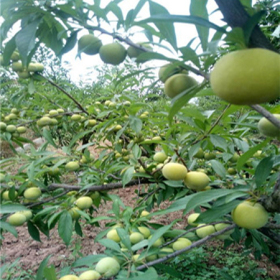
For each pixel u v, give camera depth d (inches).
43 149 91.0
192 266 115.4
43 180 95.6
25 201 73.0
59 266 126.9
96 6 34.4
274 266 119.3
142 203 70.6
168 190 70.5
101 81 162.4
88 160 87.0
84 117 108.9
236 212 37.0
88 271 40.1
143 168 73.6
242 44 22.5
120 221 55.3
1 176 69.2
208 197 39.0
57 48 45.3
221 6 23.8
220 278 107.8
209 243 139.6
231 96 21.4
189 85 31.5
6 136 91.2
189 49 27.0
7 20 38.8
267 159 39.3
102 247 139.7
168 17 22.8
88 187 72.9
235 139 67.0
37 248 143.6
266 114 25.9
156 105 117.3
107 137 107.3
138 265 45.6
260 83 20.2
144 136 98.4
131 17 35.4
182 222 154.1
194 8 31.0
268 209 35.3
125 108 84.7
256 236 61.9
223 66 21.5
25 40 35.2
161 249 50.8
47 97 110.4
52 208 61.3
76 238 147.5
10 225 58.2
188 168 58.8
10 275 115.4
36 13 37.3
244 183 65.3
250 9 23.5
